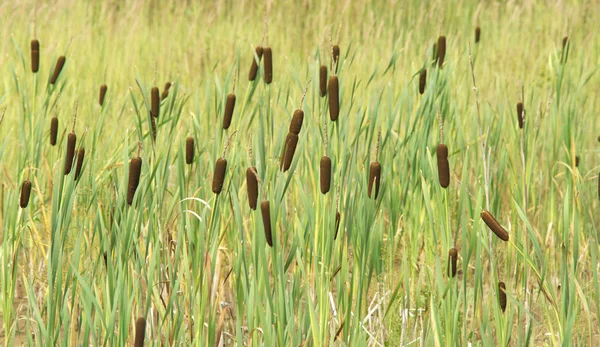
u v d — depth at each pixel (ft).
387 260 40.09
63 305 31.09
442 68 45.27
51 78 44.06
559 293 40.52
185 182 36.88
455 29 100.53
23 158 47.37
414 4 108.17
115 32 95.50
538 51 87.81
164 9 107.14
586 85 71.82
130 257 33.17
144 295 34.76
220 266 38.83
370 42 88.48
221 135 37.55
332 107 31.45
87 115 63.87
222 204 36.68
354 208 33.65
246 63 84.64
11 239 36.45
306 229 33.47
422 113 40.34
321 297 30.14
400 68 78.18
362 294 33.99
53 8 100.53
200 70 81.10
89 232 36.04
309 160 36.47
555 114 52.80
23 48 85.30
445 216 31.83
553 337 33.06
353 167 33.17
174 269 32.91
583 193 34.88
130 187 31.32
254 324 31.27
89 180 37.27
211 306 34.65
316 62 36.55
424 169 40.24
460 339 32.32
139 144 33.04
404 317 34.12
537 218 50.57
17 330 42.65
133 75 77.71
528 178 46.78
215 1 112.06
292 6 107.65
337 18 102.27
